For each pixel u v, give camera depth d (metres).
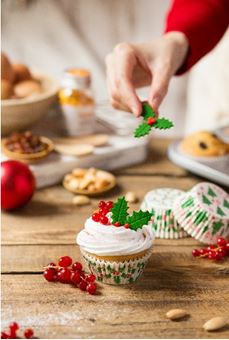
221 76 1.39
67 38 1.46
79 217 0.90
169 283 0.77
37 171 0.96
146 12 1.45
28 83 1.05
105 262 0.75
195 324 0.71
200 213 0.83
